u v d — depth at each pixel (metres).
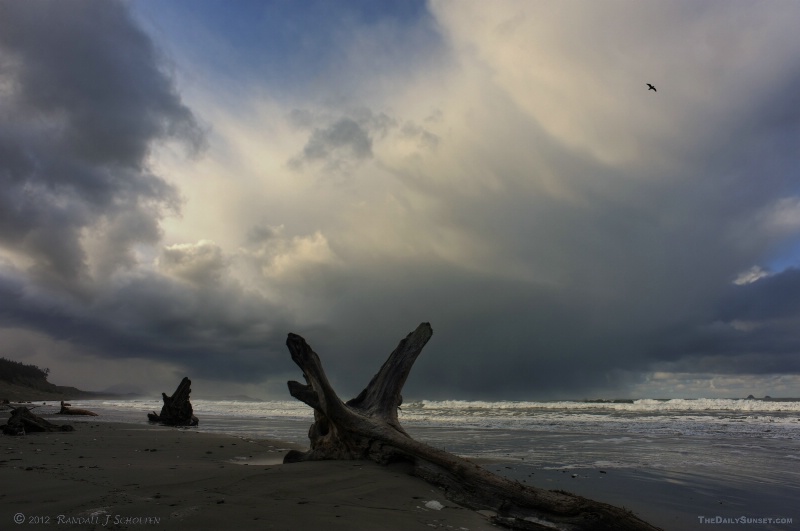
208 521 4.41
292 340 9.71
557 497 5.63
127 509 4.73
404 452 7.85
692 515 6.14
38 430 14.84
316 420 10.06
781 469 9.40
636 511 6.35
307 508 5.17
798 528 5.59
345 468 7.86
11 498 5.16
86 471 7.15
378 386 10.25
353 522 4.71
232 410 42.88
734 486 7.87
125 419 25.17
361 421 8.88
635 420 24.11
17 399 75.06
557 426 20.42
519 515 5.67
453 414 32.31
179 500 5.23
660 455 11.36
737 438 15.20
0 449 9.97
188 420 21.78
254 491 5.91
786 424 20.84
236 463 9.00
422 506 5.81
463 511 5.73
